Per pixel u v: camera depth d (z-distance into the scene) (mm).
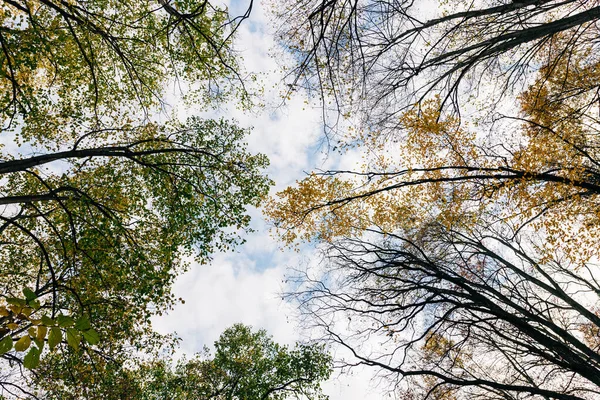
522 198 8969
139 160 10555
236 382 17219
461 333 10719
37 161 8383
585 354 9469
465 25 10383
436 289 10344
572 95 11531
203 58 10523
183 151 10617
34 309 1900
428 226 12422
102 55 11359
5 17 8695
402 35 9625
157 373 13367
